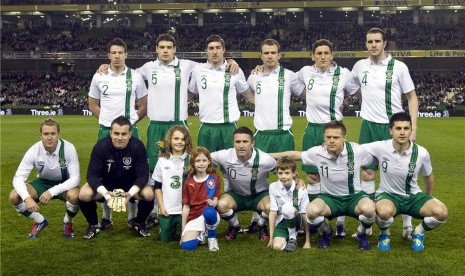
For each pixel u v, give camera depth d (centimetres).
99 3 5244
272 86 745
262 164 645
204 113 766
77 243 631
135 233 683
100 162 653
